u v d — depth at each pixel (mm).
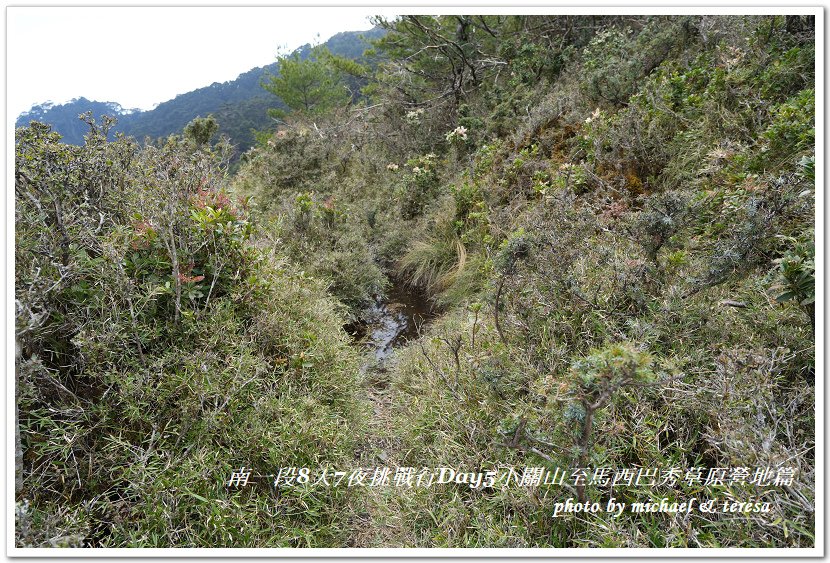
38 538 1561
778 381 1916
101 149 2795
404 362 3477
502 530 1852
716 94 3889
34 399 1851
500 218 4500
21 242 2062
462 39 9086
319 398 2611
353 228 5500
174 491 1804
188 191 2828
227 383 2217
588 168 4195
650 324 2232
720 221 2893
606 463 1859
